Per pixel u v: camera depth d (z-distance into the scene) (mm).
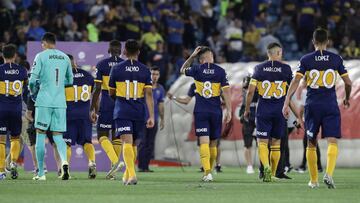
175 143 80062
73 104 51594
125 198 36000
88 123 51844
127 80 43000
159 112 65688
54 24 90750
